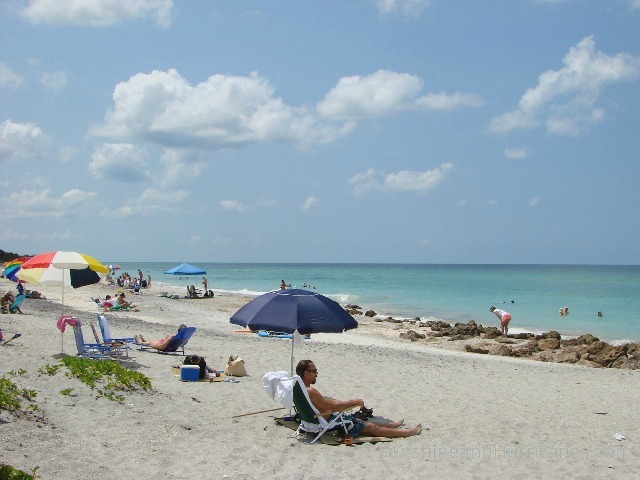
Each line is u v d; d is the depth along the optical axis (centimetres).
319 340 2652
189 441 839
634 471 777
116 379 1087
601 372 1911
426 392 1312
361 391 1292
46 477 647
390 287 8356
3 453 685
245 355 1684
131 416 916
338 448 851
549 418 1108
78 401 945
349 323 967
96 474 679
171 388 1186
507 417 1101
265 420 988
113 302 3195
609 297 6250
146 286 5878
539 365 2061
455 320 4162
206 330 2423
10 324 1861
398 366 1666
